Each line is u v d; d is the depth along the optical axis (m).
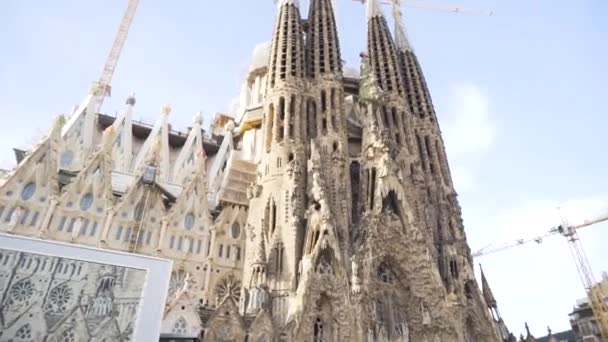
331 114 72.31
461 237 71.25
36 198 56.47
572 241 123.62
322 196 58.22
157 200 64.00
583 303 115.62
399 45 101.44
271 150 66.19
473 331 59.88
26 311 34.16
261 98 99.19
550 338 79.31
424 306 57.53
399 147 76.38
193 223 63.97
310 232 55.62
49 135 60.81
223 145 90.06
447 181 79.50
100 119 84.75
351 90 92.81
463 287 62.66
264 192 62.16
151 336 35.81
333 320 50.41
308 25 87.19
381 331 54.31
